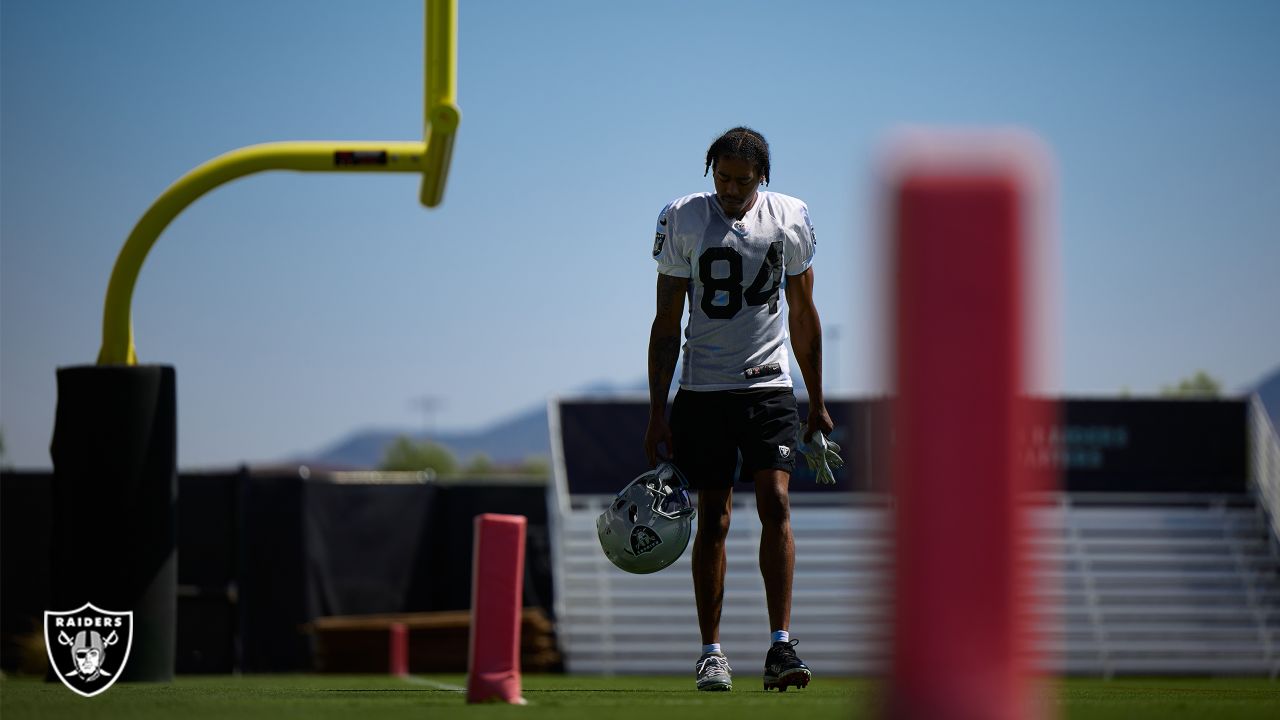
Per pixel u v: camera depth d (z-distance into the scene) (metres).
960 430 2.65
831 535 50.69
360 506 44.94
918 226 2.55
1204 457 51.22
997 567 2.71
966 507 2.69
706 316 13.52
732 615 49.94
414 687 16.81
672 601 49.94
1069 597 49.94
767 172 13.60
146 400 12.83
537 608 48.00
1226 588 50.38
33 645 37.09
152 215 13.25
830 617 49.81
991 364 2.61
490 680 9.34
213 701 10.29
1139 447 51.06
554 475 49.12
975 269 2.55
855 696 11.41
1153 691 14.20
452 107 13.20
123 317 13.41
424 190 14.38
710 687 13.18
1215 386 128.88
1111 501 51.06
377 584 45.00
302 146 13.48
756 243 13.40
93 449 12.70
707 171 13.83
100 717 8.45
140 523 12.80
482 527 9.40
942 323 2.59
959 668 2.72
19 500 39.50
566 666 48.66
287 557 41.84
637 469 50.50
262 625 41.16
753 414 13.44
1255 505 51.28
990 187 2.53
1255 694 13.07
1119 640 49.66
